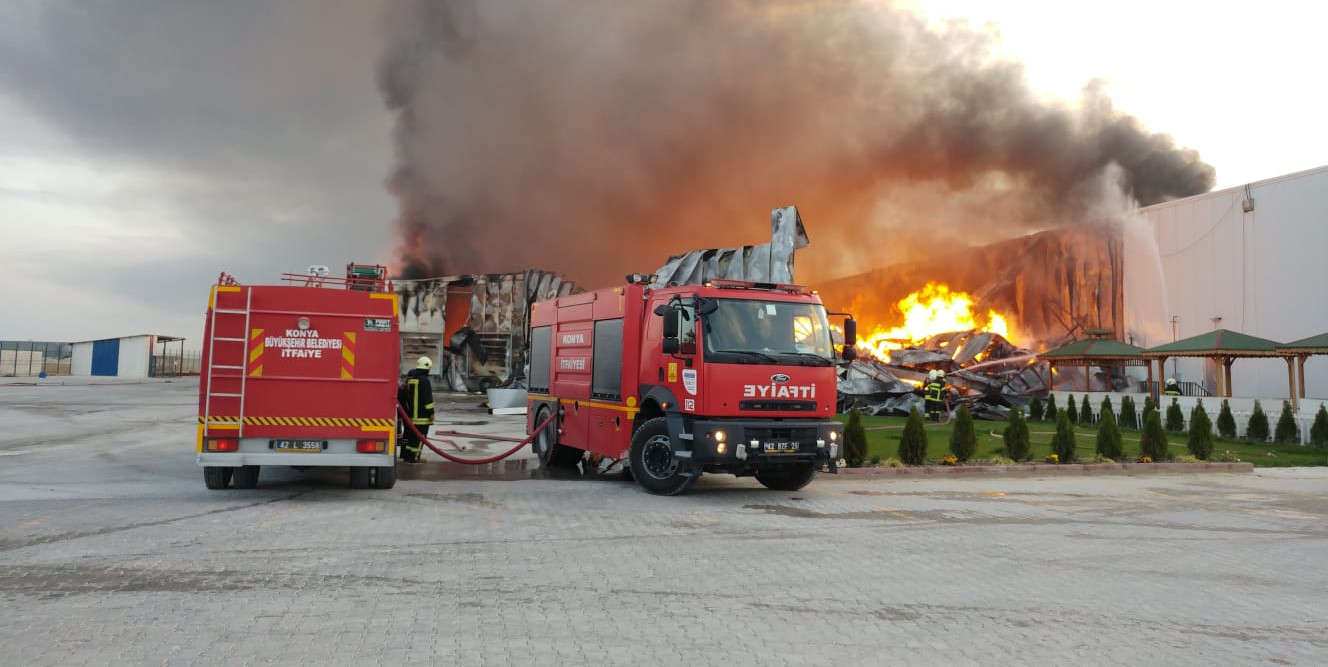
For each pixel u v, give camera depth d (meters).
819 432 10.59
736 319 10.58
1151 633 5.17
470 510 9.40
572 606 5.50
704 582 6.24
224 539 7.49
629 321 11.66
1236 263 28.03
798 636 4.93
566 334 13.81
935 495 11.45
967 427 14.70
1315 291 25.61
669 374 10.76
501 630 4.93
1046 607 5.73
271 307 9.93
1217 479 13.88
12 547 7.07
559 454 13.95
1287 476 14.41
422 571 6.40
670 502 10.30
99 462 13.52
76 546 7.13
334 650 4.49
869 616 5.41
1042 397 30.02
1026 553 7.59
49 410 26.78
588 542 7.69
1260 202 27.33
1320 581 6.68
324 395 10.01
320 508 9.29
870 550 7.59
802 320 10.99
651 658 4.47
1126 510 10.28
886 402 26.89
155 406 29.27
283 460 9.81
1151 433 15.73
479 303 41.69
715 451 10.09
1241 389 28.16
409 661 4.32
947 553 7.53
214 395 9.74
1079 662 4.57
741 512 9.62
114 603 5.36
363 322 10.16
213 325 9.78
